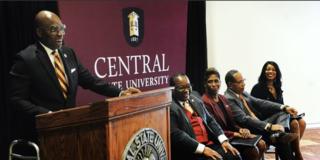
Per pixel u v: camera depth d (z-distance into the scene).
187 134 2.60
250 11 5.23
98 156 1.60
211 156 2.50
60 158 1.68
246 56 5.27
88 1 3.24
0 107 3.32
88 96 3.26
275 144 3.33
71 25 3.14
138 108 1.74
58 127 1.66
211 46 5.16
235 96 3.41
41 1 3.57
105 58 3.39
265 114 3.65
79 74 2.35
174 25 4.05
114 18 3.46
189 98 2.93
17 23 3.46
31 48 2.17
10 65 3.40
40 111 1.98
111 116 1.56
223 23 5.19
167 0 3.97
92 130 1.60
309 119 5.37
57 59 2.19
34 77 2.12
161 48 3.92
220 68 5.21
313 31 5.33
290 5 5.27
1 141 3.30
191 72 4.91
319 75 5.36
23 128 2.26
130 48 3.61
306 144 4.50
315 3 5.30
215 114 3.19
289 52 5.32
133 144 1.70
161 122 1.97
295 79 5.33
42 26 2.13
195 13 4.88
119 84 3.51
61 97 2.17
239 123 3.29
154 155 1.85
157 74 3.87
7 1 3.39
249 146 2.83
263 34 5.28
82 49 3.21
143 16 3.73
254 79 5.30
